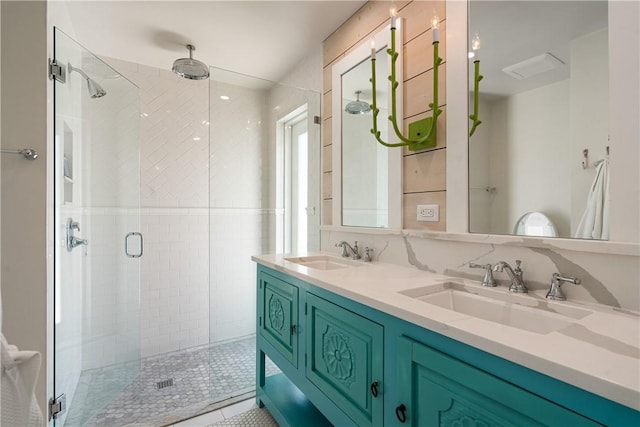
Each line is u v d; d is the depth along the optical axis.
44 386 1.46
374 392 1.02
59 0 1.69
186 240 2.68
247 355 2.47
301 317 1.47
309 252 2.25
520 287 1.08
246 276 2.51
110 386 2.04
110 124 2.11
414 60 1.56
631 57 0.87
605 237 0.93
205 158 2.76
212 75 2.31
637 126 0.86
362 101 1.91
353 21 1.95
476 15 1.29
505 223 1.19
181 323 2.65
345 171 2.05
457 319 0.80
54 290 1.57
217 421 1.75
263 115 2.48
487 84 1.25
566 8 1.04
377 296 1.03
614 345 0.64
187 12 1.89
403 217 1.63
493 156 1.23
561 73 1.04
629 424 0.50
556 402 0.58
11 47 1.43
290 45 2.29
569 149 1.02
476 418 0.72
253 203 2.48
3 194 1.41
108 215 2.12
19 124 1.44
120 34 2.11
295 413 1.61
